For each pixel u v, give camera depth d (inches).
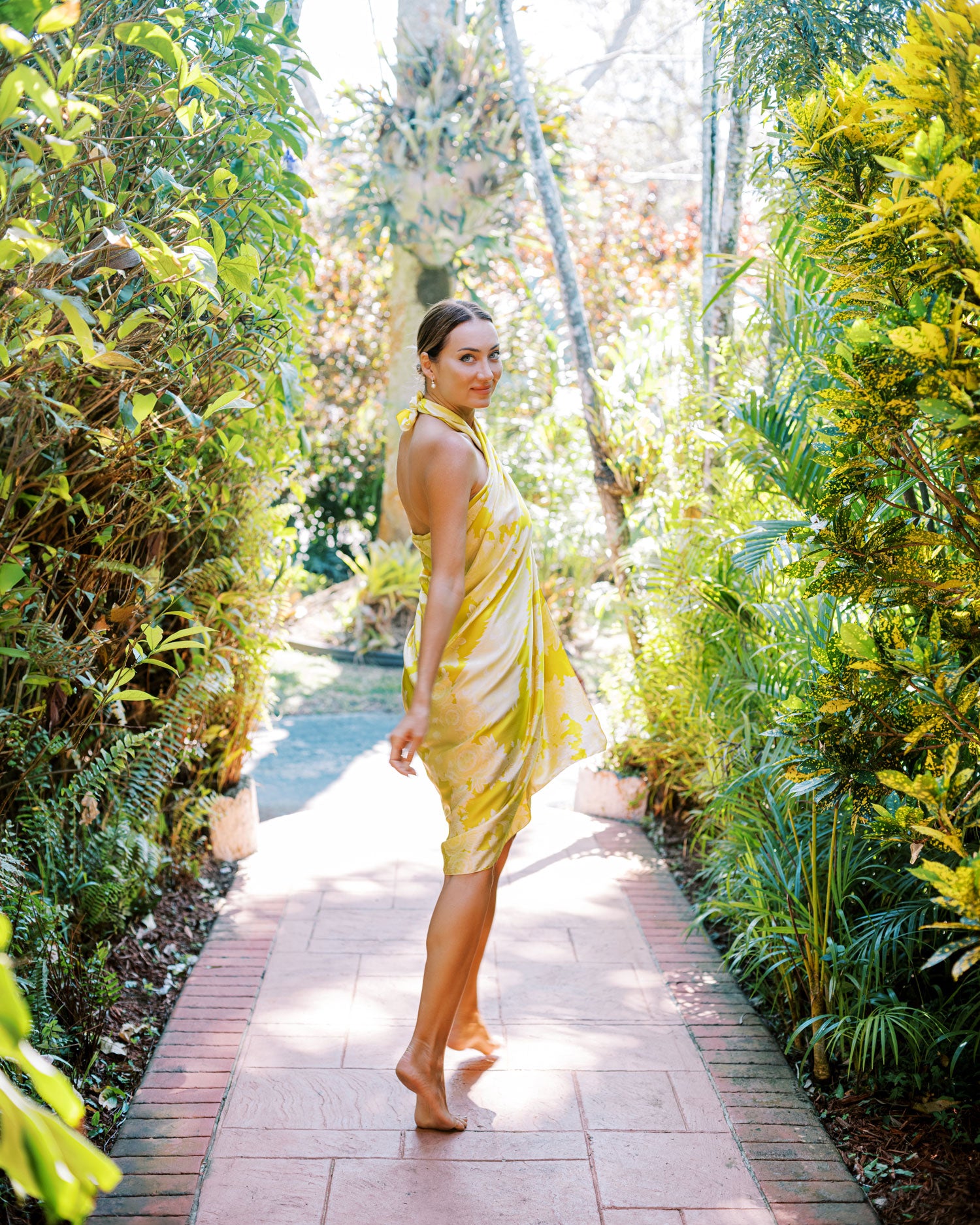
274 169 100.8
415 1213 82.1
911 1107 93.9
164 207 85.3
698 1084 99.5
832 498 77.1
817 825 108.5
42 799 107.6
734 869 119.3
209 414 82.3
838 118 76.9
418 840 162.1
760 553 109.9
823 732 80.6
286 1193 83.9
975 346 65.9
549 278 392.8
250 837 154.1
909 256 71.0
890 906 105.1
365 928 131.0
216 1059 101.8
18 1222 76.4
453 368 88.7
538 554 298.8
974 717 78.0
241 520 143.5
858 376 70.2
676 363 186.9
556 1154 89.4
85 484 94.7
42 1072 41.6
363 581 298.2
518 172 285.3
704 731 138.9
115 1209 81.4
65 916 99.0
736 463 147.8
